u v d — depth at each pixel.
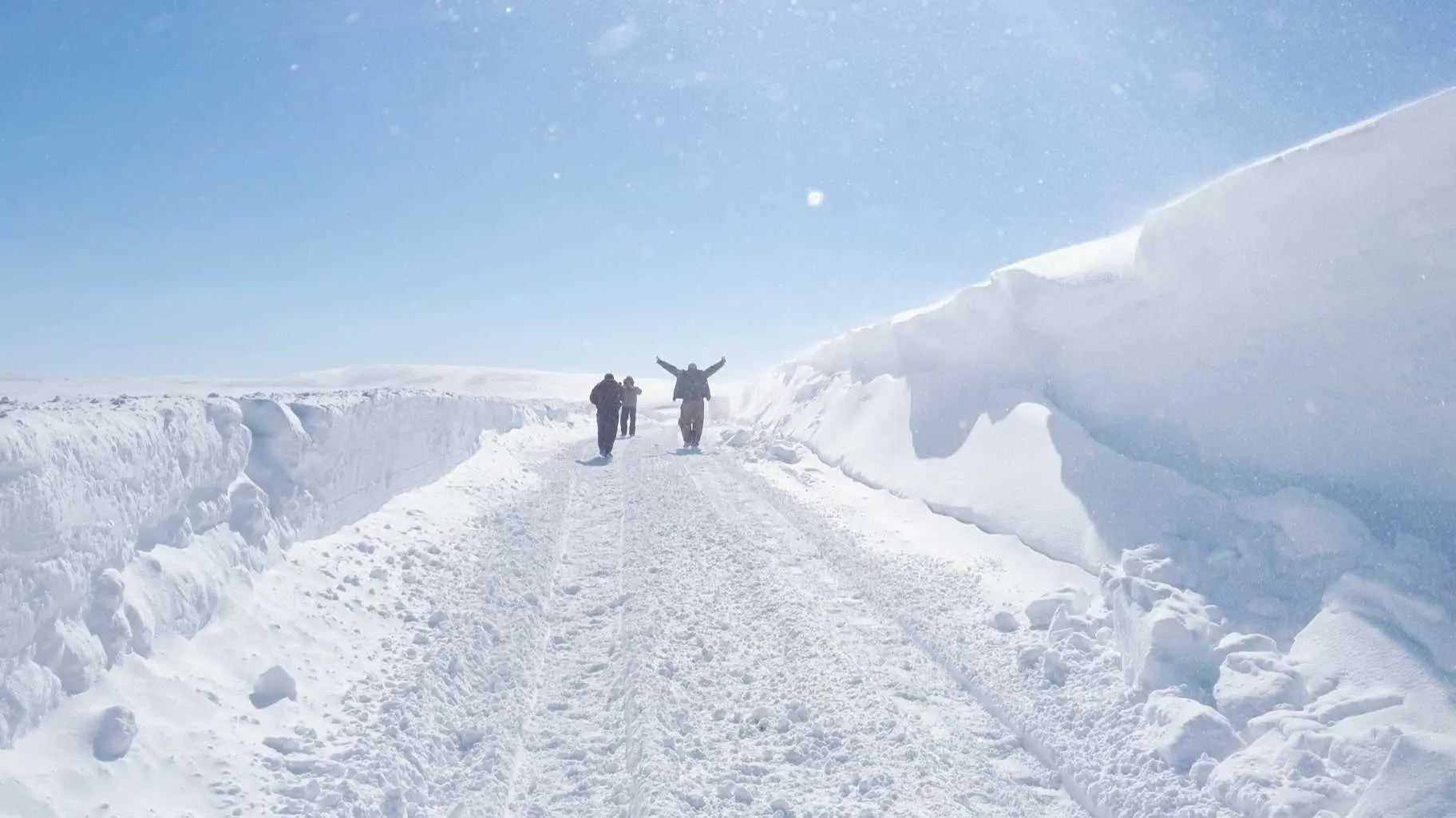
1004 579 6.41
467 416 11.60
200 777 3.24
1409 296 4.64
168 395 5.51
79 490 3.36
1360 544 4.54
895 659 5.06
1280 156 5.20
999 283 9.14
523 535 8.01
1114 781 3.55
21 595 2.99
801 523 8.84
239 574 4.63
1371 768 3.22
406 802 3.49
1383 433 4.78
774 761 3.86
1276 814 3.11
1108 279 7.32
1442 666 3.67
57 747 3.00
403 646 5.00
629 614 5.86
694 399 17.20
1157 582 4.91
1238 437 5.74
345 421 6.56
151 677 3.57
